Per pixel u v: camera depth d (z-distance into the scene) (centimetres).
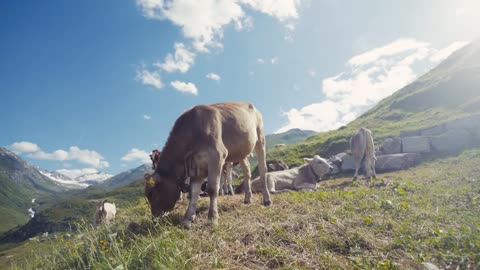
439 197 372
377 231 227
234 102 351
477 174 531
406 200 343
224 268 180
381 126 1280
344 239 214
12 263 232
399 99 1534
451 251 195
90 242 236
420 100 1438
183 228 254
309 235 219
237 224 251
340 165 904
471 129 904
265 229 230
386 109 1503
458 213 297
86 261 212
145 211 353
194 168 281
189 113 294
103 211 444
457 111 1132
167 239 207
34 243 263
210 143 278
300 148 1209
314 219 253
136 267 181
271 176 579
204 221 272
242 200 406
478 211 300
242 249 204
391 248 204
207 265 182
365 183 596
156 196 294
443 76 1630
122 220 306
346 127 1540
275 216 269
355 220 249
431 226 241
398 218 262
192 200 279
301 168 622
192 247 207
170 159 292
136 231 267
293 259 188
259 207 324
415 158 850
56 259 226
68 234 259
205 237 228
